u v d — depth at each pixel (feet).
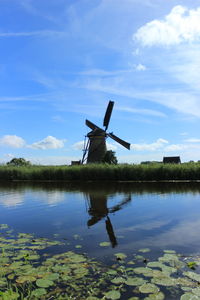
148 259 13.71
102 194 41.04
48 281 11.45
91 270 12.53
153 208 28.07
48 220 23.77
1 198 38.45
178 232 18.69
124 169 71.31
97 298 10.16
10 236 18.67
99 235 18.44
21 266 13.08
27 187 55.98
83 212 27.02
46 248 15.80
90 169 73.26
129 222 22.13
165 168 69.97
